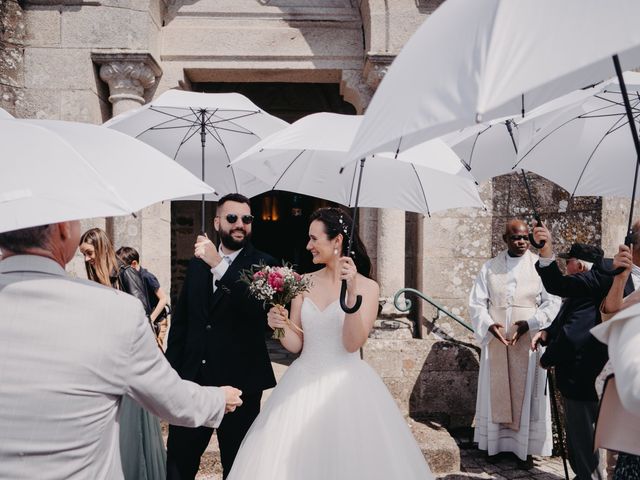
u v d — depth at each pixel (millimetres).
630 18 1115
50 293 1326
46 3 5039
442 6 1473
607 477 3795
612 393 1579
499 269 4605
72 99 5031
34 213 1219
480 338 4512
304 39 5566
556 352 3484
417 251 5719
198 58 5520
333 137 2656
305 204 10539
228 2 5586
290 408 2557
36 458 1228
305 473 2371
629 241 2275
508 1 1203
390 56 5094
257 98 8805
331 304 2746
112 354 1330
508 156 3723
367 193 3174
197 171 3871
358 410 2506
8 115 1622
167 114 3525
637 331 1271
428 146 2639
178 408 1505
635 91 2598
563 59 1086
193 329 3070
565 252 5117
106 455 1361
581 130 3027
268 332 8836
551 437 4395
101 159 1484
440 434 4609
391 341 5203
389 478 2363
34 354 1262
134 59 4996
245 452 2551
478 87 1105
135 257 4543
